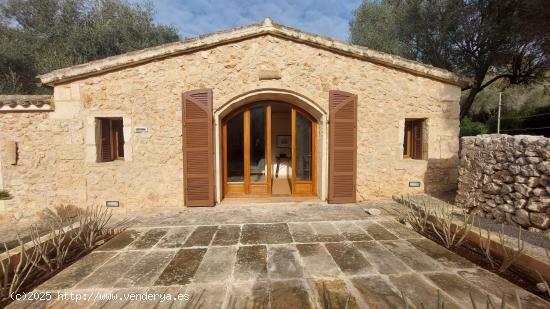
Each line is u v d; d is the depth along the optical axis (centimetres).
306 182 561
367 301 205
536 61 734
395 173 536
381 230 365
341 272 251
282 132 627
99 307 203
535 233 309
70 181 475
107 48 1006
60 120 469
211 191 493
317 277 242
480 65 777
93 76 471
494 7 691
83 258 285
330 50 511
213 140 501
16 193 464
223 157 545
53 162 471
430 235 345
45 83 457
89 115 473
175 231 367
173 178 497
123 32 1020
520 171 333
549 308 192
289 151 632
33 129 465
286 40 503
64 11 1037
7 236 398
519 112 1063
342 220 409
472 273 246
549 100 1051
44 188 470
